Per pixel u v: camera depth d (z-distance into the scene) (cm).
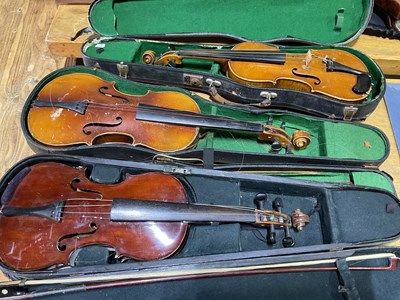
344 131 80
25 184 66
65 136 74
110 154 75
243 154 74
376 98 81
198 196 71
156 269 63
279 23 91
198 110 79
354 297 64
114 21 88
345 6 89
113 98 79
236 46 86
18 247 62
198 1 89
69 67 82
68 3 94
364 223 71
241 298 68
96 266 62
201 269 64
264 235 73
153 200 65
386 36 93
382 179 76
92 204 65
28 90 99
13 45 107
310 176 78
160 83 87
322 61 84
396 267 69
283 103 84
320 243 73
